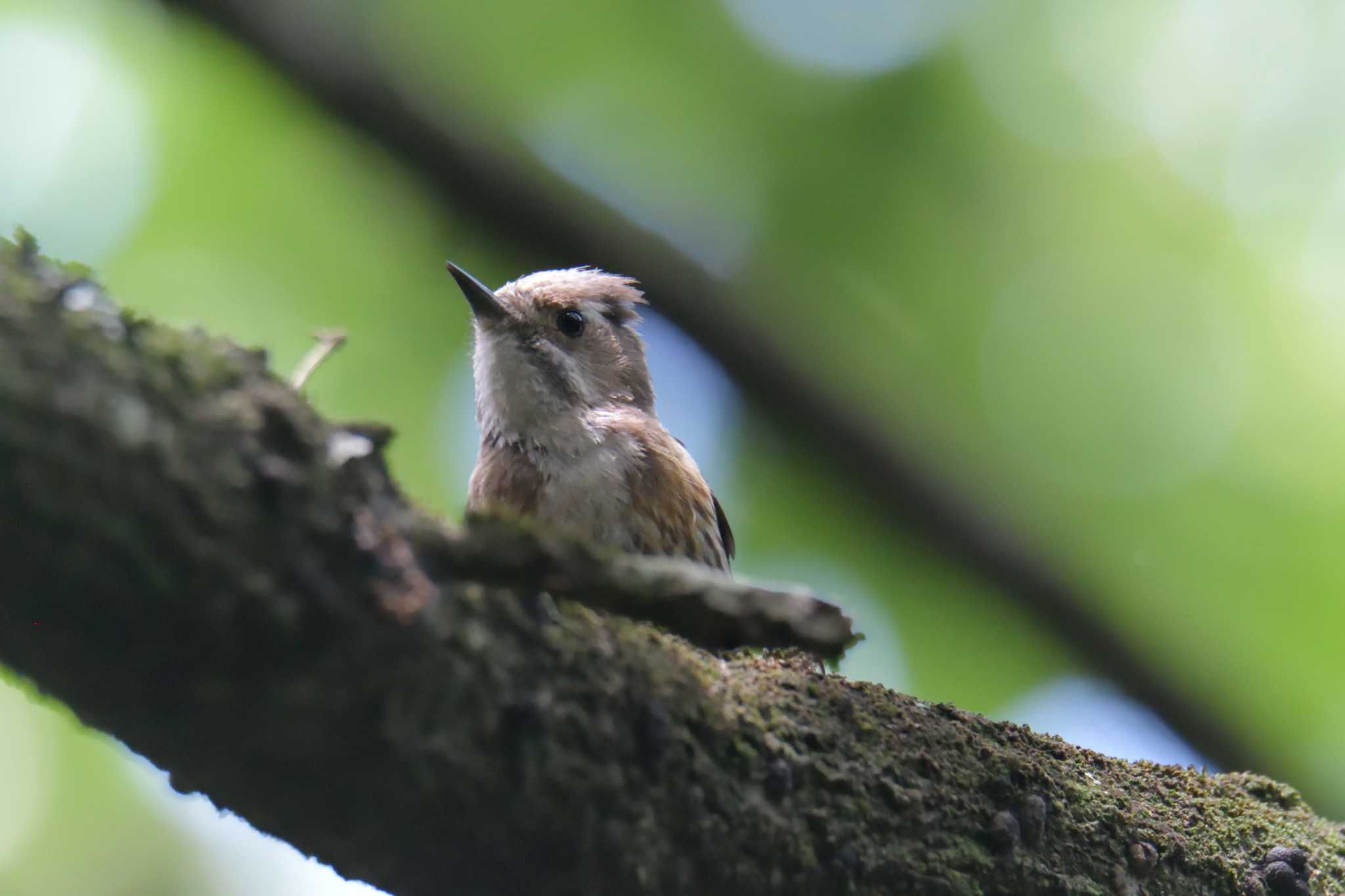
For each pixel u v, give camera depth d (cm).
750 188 1266
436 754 389
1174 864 588
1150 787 621
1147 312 1280
